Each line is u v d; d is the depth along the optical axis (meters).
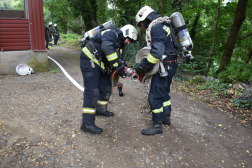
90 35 2.82
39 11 6.61
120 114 3.64
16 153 2.32
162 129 3.03
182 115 3.78
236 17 7.02
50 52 11.70
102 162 2.30
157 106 2.85
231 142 2.91
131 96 4.68
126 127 3.16
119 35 2.79
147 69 2.61
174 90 5.40
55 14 24.31
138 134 2.96
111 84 3.32
